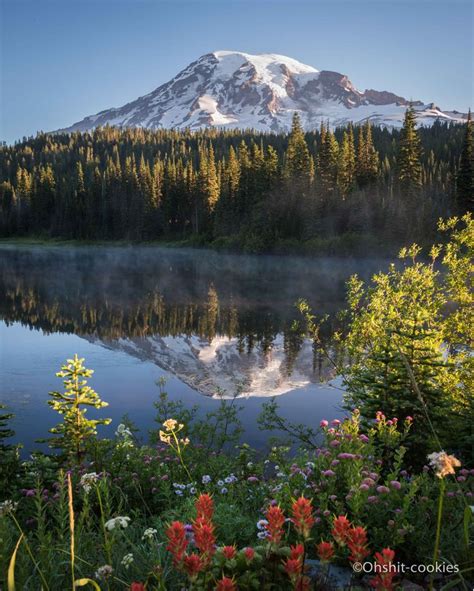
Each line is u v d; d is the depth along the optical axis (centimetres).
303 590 194
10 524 327
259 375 1719
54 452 978
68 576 271
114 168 13050
